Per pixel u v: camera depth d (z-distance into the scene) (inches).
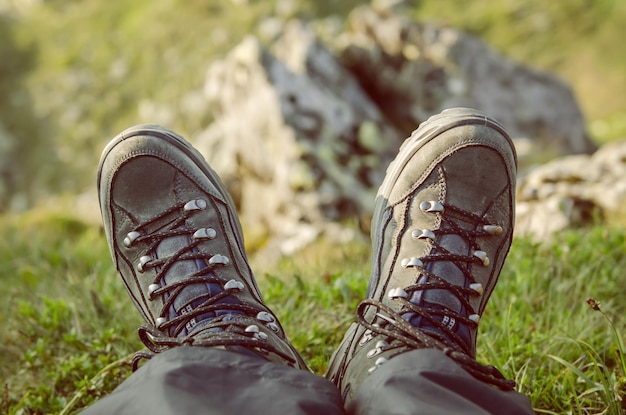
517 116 94.0
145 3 244.7
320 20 225.3
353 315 31.9
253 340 22.4
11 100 223.1
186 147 31.2
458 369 20.3
